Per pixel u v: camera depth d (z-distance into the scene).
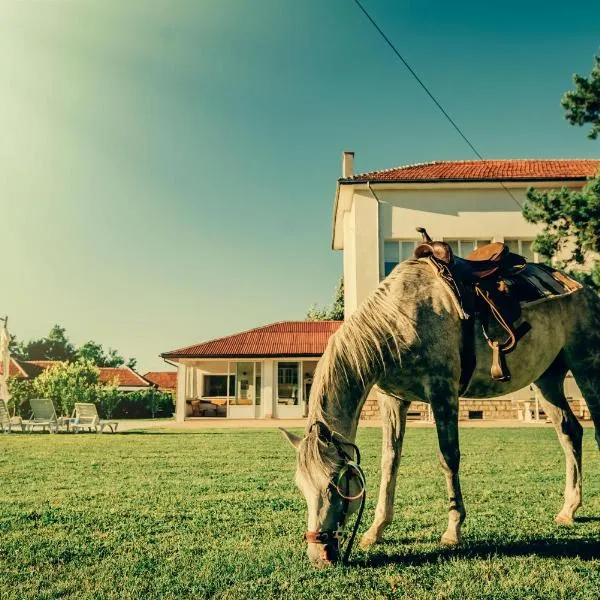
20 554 4.41
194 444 13.87
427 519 5.50
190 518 5.64
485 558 4.24
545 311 5.25
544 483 7.50
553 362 5.61
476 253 5.52
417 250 5.12
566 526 5.22
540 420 22.92
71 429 21.44
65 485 7.65
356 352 4.44
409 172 26.31
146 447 13.17
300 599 3.44
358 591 3.55
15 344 97.94
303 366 31.55
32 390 31.25
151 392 44.69
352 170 29.23
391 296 4.71
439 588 3.60
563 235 15.90
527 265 5.69
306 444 3.86
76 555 4.41
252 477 8.25
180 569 4.04
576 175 24.50
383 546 4.62
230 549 4.54
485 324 4.91
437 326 4.69
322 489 3.72
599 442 5.41
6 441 15.40
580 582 3.67
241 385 32.16
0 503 6.42
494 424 21.34
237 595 3.51
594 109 15.34
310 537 3.68
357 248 24.72
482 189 24.77
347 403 4.35
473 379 5.01
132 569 4.04
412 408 24.42
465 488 7.12
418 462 9.73
